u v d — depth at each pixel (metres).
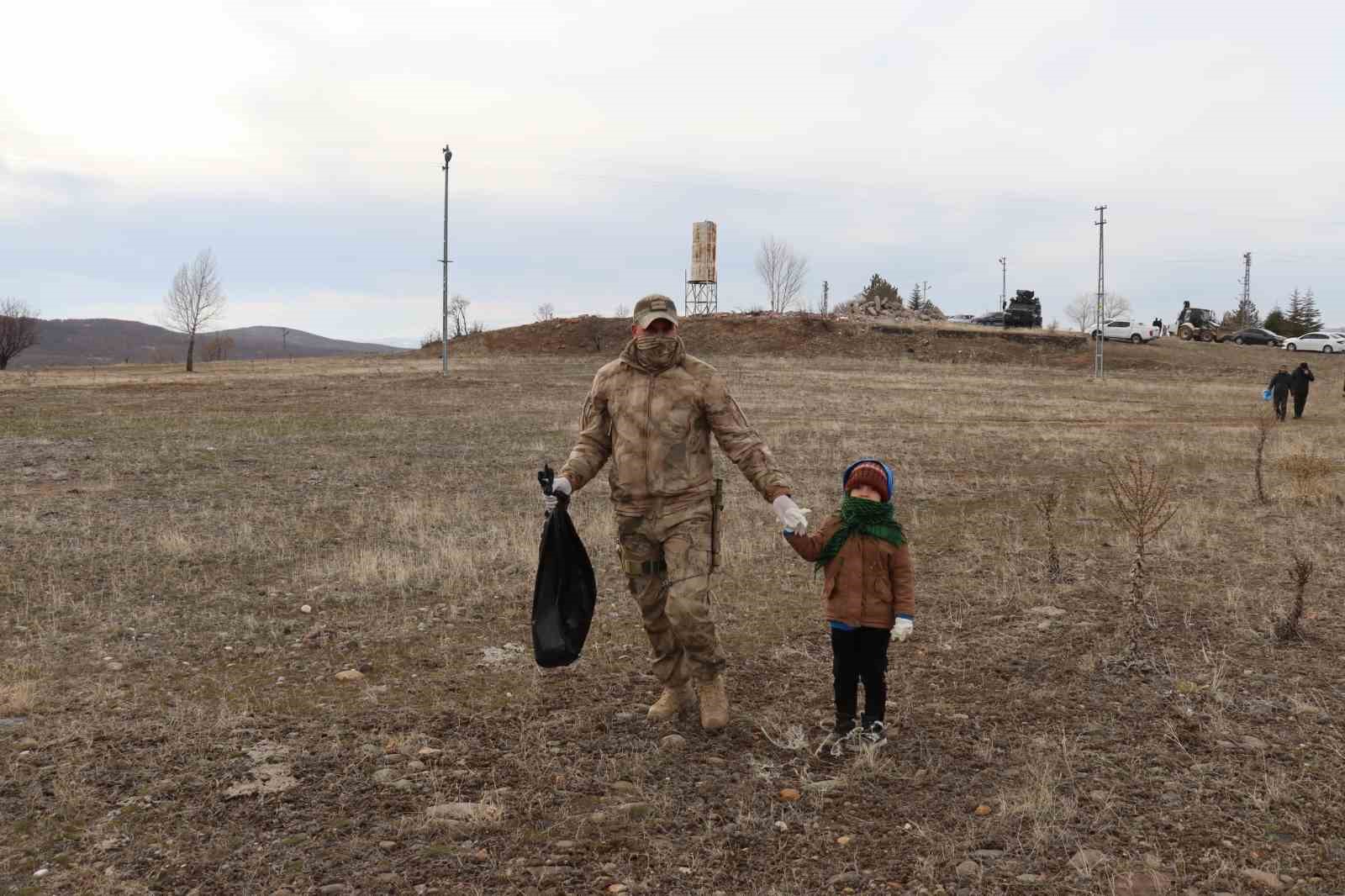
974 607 6.91
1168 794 3.85
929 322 63.66
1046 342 55.69
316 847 3.42
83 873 3.21
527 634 6.29
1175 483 13.25
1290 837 3.49
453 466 14.90
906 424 22.75
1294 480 12.44
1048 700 4.97
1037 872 3.28
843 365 49.06
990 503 11.88
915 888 3.17
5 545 8.71
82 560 8.19
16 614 6.54
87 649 5.83
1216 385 39.34
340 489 12.55
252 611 6.79
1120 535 9.46
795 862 3.34
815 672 5.46
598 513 10.69
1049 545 8.61
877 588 4.25
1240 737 4.43
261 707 4.89
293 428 20.52
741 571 8.11
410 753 4.27
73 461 14.75
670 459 4.39
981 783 3.99
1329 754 4.22
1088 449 17.75
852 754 4.27
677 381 4.42
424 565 8.16
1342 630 6.14
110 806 3.71
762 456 4.39
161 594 7.19
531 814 3.68
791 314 63.41
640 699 5.02
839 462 15.65
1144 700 4.95
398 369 45.44
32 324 66.75
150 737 4.40
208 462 14.90
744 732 4.54
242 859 3.33
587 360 54.28
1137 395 33.91
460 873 3.25
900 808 3.76
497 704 4.94
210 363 59.66
